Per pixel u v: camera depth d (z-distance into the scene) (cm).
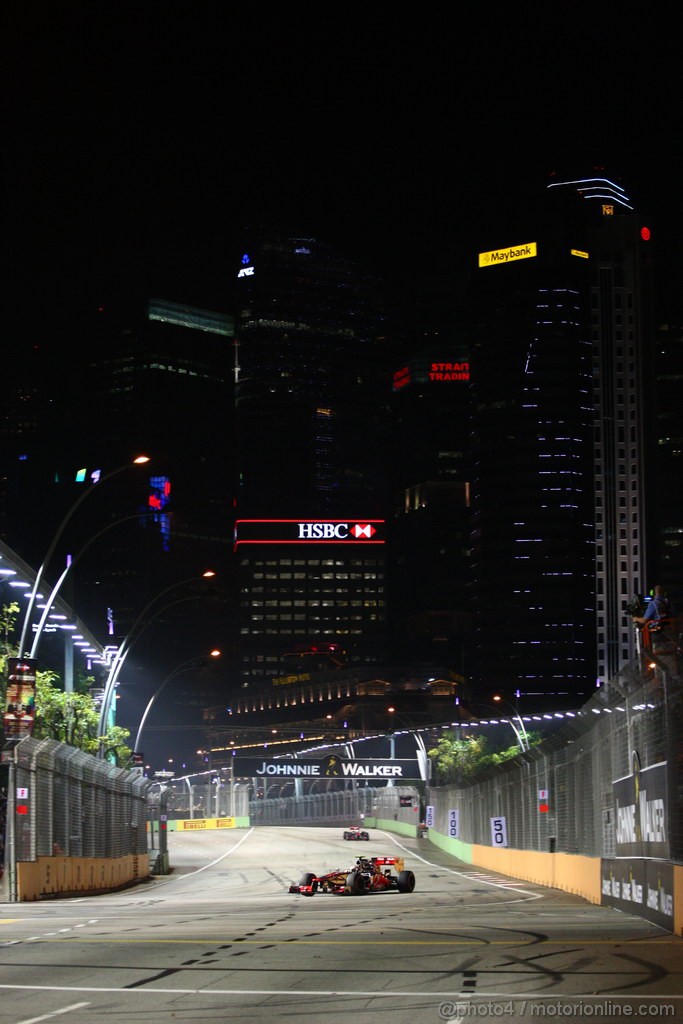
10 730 3594
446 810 10038
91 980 1383
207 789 19775
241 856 9844
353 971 1446
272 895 4503
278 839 12619
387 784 17225
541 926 2236
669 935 1956
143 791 6388
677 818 2030
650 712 2305
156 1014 1123
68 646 6184
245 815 17500
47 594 5909
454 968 1464
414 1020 1069
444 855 9306
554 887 4350
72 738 5294
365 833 12019
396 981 1345
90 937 2002
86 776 4534
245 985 1325
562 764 4141
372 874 4506
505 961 1535
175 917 2717
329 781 18238
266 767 15762
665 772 2152
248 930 2184
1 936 2058
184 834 14475
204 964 1537
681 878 1952
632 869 2553
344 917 2702
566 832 4041
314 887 4459
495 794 6469
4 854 3966
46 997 1245
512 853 5772
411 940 1902
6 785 4153
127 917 2714
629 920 2405
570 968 1443
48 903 3581
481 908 3127
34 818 3741
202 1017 1101
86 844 4512
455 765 14600
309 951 1709
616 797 2808
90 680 6297
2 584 5850
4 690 4412
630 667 2483
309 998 1220
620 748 2730
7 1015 1125
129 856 5678
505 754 13375
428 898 4031
